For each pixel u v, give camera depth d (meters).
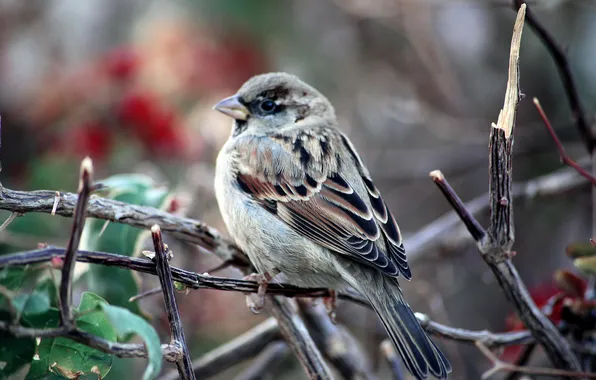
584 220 13.02
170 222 7.45
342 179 8.30
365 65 14.41
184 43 12.41
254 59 13.23
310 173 8.34
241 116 9.21
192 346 10.99
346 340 9.92
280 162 8.45
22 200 6.56
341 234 7.82
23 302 5.36
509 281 7.12
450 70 13.78
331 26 14.68
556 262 13.09
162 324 10.01
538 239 13.27
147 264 5.92
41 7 14.32
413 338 7.09
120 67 11.98
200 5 13.62
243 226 8.29
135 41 13.32
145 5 14.23
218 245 7.89
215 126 12.17
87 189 5.05
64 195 6.70
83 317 5.82
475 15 14.15
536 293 10.26
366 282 7.52
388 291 7.41
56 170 11.59
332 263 7.76
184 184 11.60
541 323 7.36
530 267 13.16
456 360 11.32
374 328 11.28
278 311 7.75
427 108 13.67
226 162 8.70
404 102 13.46
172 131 11.83
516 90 6.30
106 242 7.76
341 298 8.18
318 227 7.97
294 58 14.09
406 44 14.45
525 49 13.84
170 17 13.46
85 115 11.87
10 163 12.95
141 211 7.27
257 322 11.18
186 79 12.20
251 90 9.25
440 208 14.00
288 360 11.09
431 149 14.38
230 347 9.21
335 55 14.41
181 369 5.77
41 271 5.89
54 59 14.08
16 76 13.66
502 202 6.61
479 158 13.82
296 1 14.19
